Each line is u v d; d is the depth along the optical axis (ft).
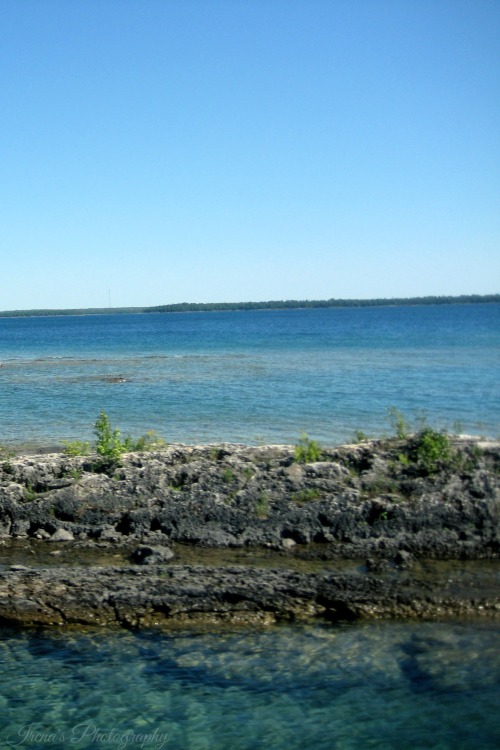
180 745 25.00
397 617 32.09
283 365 174.60
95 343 315.58
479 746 24.47
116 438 53.26
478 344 230.89
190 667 29.27
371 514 42.04
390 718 25.94
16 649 30.94
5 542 43.24
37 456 54.70
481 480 42.91
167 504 44.16
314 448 49.67
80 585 34.47
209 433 85.51
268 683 28.09
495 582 34.50
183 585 34.04
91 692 28.07
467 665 28.43
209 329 430.20
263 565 38.29
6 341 351.67
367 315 609.42
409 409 100.58
